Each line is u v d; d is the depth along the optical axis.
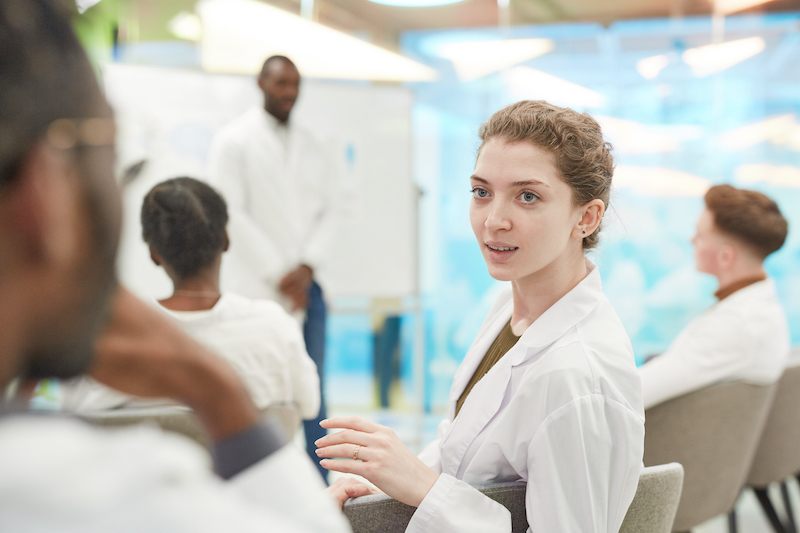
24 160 0.19
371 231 3.63
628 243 4.42
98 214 0.20
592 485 0.72
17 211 0.19
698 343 1.63
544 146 0.79
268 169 2.65
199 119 3.36
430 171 4.43
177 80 3.34
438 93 4.56
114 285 0.22
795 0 4.40
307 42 4.28
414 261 3.69
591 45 4.68
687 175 4.61
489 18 4.53
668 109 4.66
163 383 0.33
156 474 0.20
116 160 0.22
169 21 3.93
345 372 4.00
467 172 4.44
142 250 1.82
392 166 3.65
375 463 0.71
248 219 2.61
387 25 4.46
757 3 4.45
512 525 0.75
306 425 2.38
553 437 0.72
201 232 1.29
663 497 0.80
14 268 0.19
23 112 0.19
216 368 0.34
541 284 0.85
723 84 4.65
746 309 1.66
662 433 1.62
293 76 2.67
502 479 0.80
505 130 0.81
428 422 3.95
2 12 0.19
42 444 0.19
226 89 3.39
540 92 4.71
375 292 3.64
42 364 0.20
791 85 4.60
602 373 0.74
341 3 4.25
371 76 4.44
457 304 4.30
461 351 4.26
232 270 2.60
